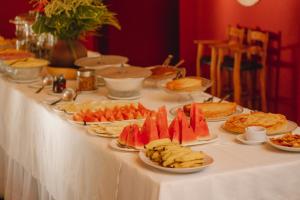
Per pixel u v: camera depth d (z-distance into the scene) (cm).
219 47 513
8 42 418
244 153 201
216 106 244
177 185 177
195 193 180
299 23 487
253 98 533
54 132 255
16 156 309
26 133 295
